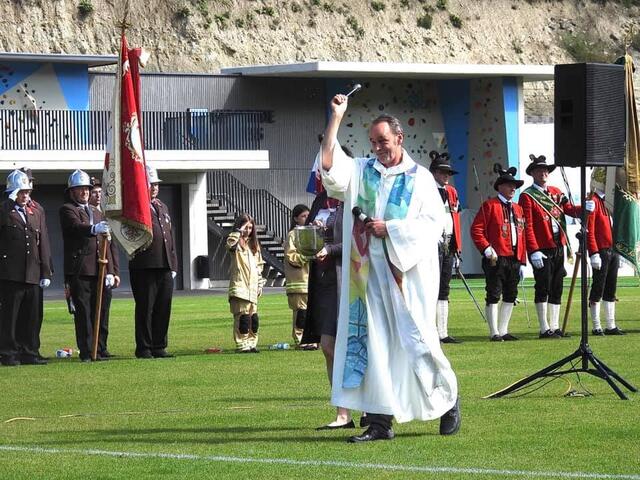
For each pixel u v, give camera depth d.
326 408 28.84
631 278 98.56
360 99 114.56
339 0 167.88
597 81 31.56
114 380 34.88
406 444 23.72
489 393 30.84
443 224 24.56
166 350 44.41
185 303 76.31
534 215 47.28
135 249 40.53
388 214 24.17
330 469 21.33
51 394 32.00
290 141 111.88
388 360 23.98
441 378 24.27
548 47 179.62
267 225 108.38
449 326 53.28
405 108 116.19
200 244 101.38
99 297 40.59
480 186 115.81
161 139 103.69
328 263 26.23
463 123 116.56
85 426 26.64
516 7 180.88
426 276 24.19
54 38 147.75
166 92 106.88
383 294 24.00
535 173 47.81
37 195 96.56
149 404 29.95
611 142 31.92
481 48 175.25
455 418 24.80
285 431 25.61
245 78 110.19
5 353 39.50
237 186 108.50
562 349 42.16
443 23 174.38
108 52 150.00
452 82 116.75
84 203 41.66
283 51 160.75
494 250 46.41
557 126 32.06
